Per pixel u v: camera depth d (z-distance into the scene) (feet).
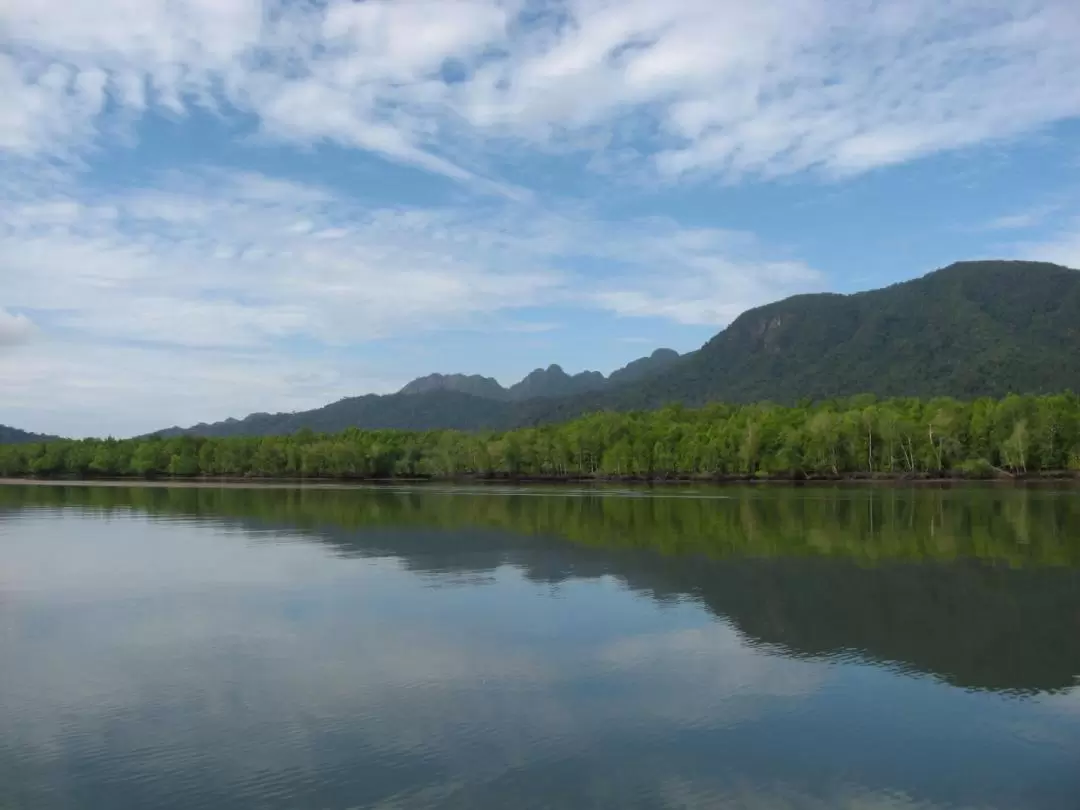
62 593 127.85
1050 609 113.60
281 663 88.84
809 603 117.39
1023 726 70.38
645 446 551.59
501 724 70.85
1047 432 453.58
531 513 273.13
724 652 92.12
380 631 102.06
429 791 58.49
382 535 205.05
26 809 56.08
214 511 287.48
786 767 62.28
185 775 61.26
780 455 490.08
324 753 64.95
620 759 63.67
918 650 93.09
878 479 474.90
